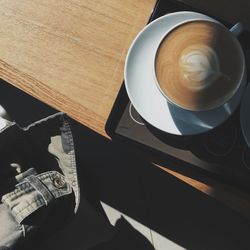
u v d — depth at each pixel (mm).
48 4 566
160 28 508
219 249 888
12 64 565
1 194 571
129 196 914
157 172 907
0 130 543
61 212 591
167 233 900
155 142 526
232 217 892
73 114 550
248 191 512
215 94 461
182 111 497
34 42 564
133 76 510
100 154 920
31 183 549
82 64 552
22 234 548
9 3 574
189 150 520
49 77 557
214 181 521
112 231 660
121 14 551
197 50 469
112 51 548
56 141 557
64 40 559
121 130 531
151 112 503
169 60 474
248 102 489
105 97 544
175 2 537
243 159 509
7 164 588
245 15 526
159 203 906
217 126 490
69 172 566
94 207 715
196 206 900
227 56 464
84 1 560
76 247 638
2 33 571
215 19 527
